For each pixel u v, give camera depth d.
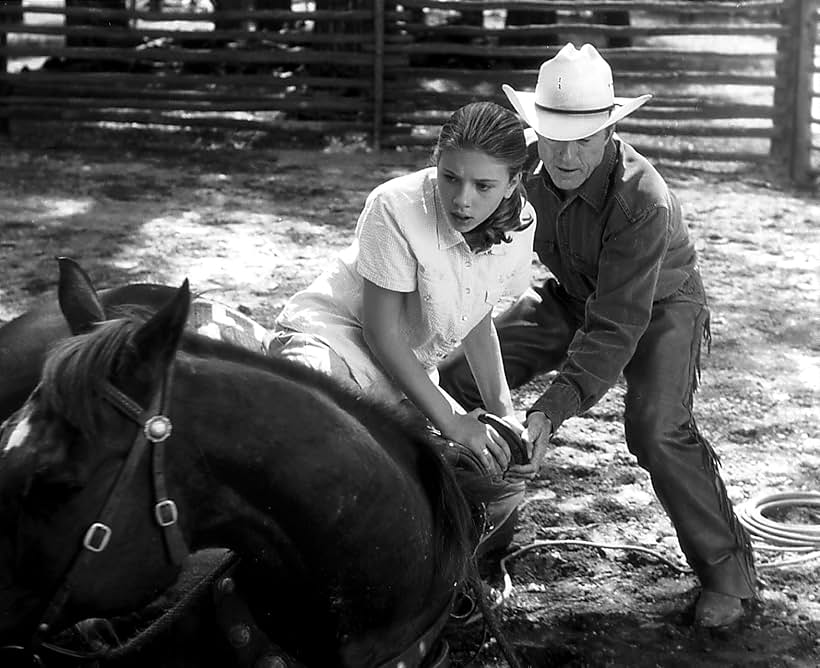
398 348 4.85
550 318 6.49
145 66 20.83
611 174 5.57
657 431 5.88
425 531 4.18
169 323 3.38
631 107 5.37
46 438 3.37
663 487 5.98
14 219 13.77
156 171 16.66
